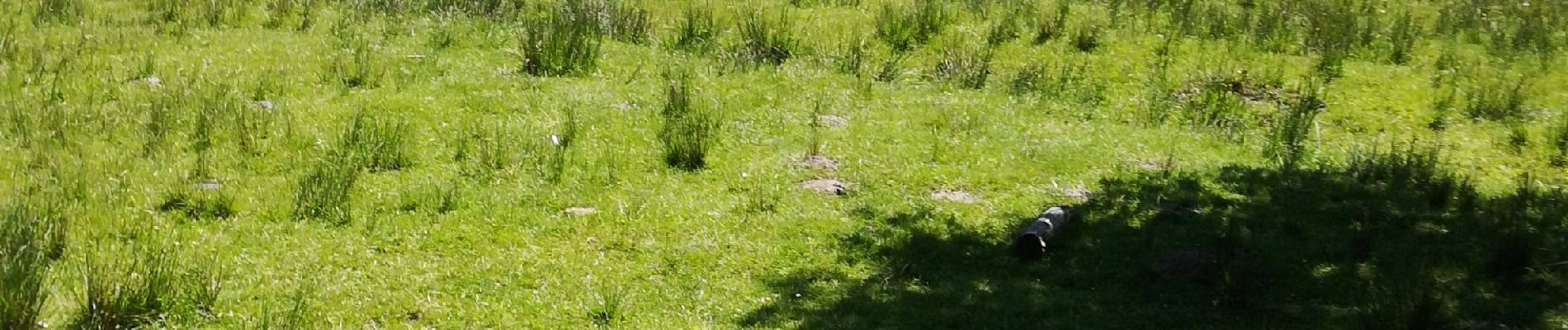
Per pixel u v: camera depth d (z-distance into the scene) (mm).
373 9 12883
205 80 10234
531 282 6820
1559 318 6547
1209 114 10914
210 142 8766
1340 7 14438
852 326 6387
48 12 12031
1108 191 8609
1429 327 6410
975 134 9930
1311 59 12781
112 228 7172
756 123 9969
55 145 8469
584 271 6992
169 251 6875
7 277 5820
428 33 12180
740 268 7145
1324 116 11094
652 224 7727
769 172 8797
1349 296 6832
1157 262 7242
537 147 9055
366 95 10133
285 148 8758
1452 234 7812
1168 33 13484
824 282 6996
